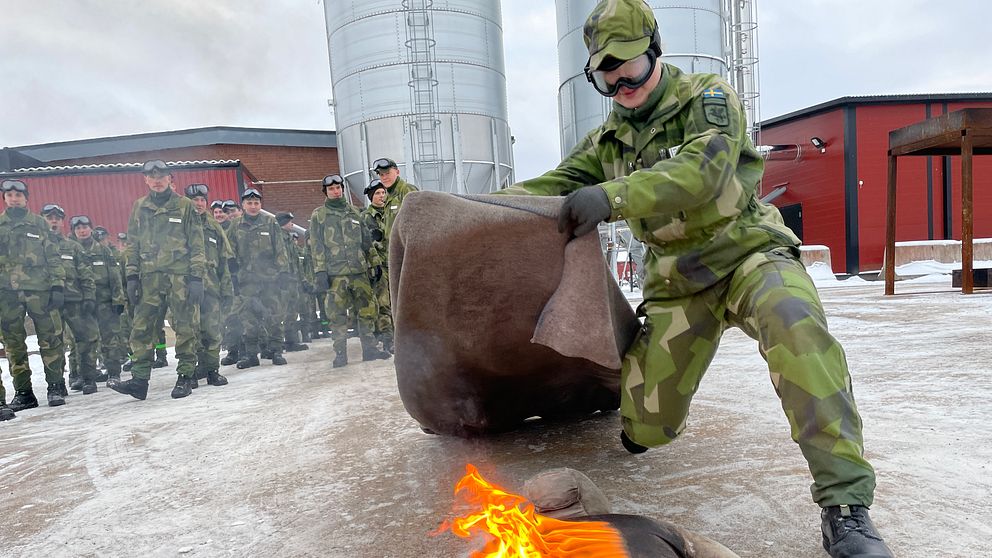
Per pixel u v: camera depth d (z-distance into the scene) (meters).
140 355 5.72
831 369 1.53
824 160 20.16
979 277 10.02
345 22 16.88
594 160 2.36
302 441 3.43
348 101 16.98
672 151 1.94
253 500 2.47
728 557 1.25
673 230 1.98
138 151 21.97
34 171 14.84
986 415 2.78
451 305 2.12
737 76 19.70
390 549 1.87
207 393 5.79
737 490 2.11
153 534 2.17
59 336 6.23
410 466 2.75
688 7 16.23
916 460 2.26
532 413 2.99
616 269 17.78
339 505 2.32
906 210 19.30
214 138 22.33
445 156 16.38
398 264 2.14
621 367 2.15
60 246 6.70
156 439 3.83
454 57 16.47
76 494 2.76
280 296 8.23
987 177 19.38
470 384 2.52
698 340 2.08
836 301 9.45
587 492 1.41
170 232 5.80
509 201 1.98
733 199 1.89
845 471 1.43
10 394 7.17
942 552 1.56
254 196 8.20
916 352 4.50
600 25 1.89
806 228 21.03
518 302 2.15
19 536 2.27
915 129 8.88
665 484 2.23
